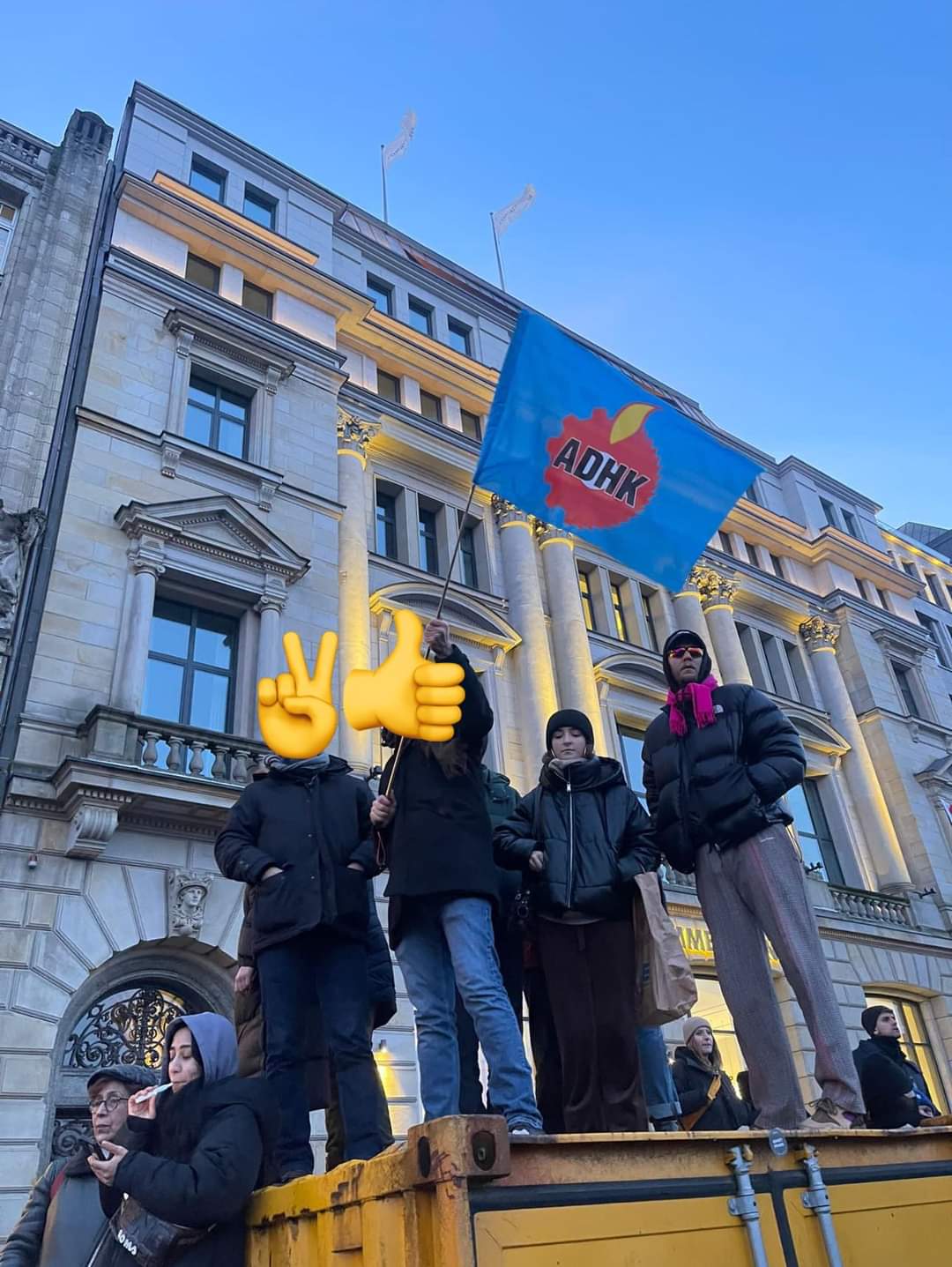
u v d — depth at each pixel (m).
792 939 4.22
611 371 6.38
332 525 16.53
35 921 10.67
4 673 11.98
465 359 22.19
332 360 18.67
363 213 24.02
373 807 4.38
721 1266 2.43
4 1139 9.48
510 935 5.00
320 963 4.36
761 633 25.12
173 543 14.07
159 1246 3.16
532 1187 2.22
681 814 4.65
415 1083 12.53
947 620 31.56
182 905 11.54
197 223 17.84
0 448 13.60
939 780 24.44
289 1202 2.92
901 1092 6.12
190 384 16.47
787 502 29.95
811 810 23.08
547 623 19.83
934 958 21.05
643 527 6.18
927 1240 2.93
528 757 17.62
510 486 5.94
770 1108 4.07
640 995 4.20
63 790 11.12
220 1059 3.68
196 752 12.25
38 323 15.04
